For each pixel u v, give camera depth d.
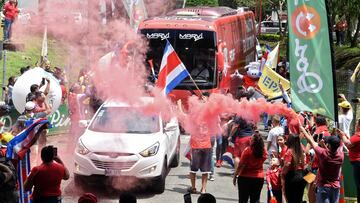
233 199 13.99
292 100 11.41
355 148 12.49
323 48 11.18
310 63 11.24
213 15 24.89
